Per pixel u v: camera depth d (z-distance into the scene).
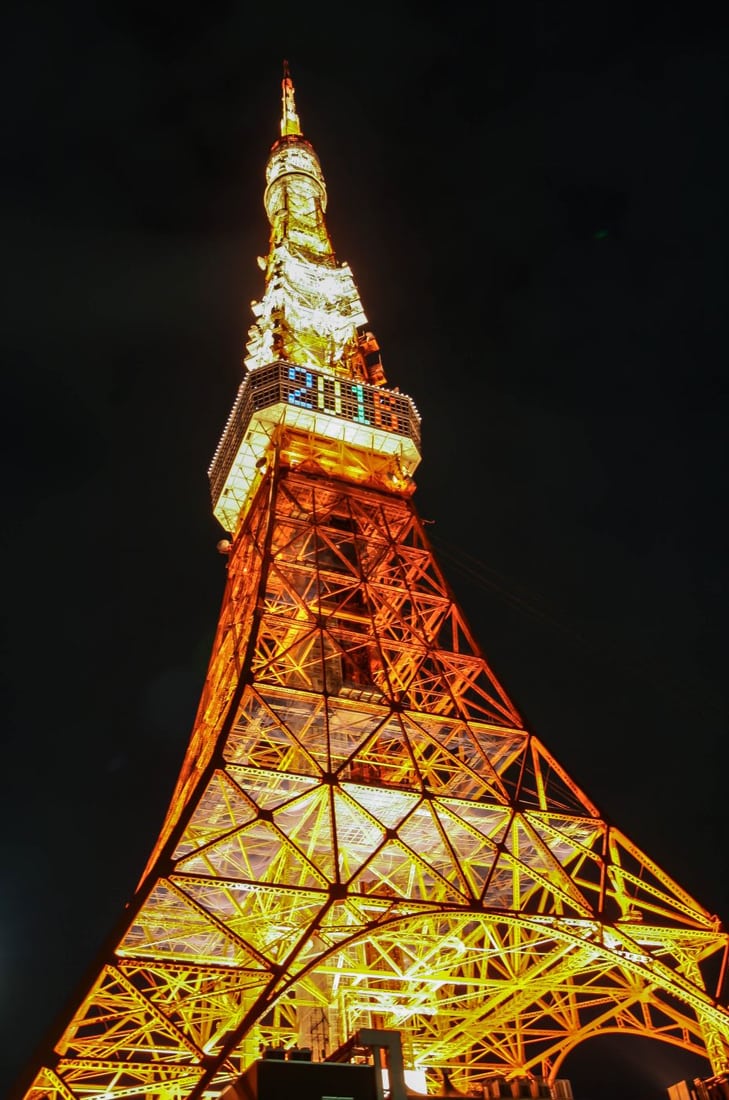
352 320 84.75
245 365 81.62
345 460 71.88
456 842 50.12
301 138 107.12
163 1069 31.14
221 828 48.00
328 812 45.66
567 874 42.19
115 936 34.84
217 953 51.16
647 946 41.38
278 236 97.00
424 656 55.56
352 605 63.94
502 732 49.72
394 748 55.69
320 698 47.41
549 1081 36.44
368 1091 28.41
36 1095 32.16
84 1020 33.28
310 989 47.91
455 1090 37.12
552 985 41.75
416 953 52.28
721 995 39.22
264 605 54.56
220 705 55.66
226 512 75.19
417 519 68.12
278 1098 27.69
